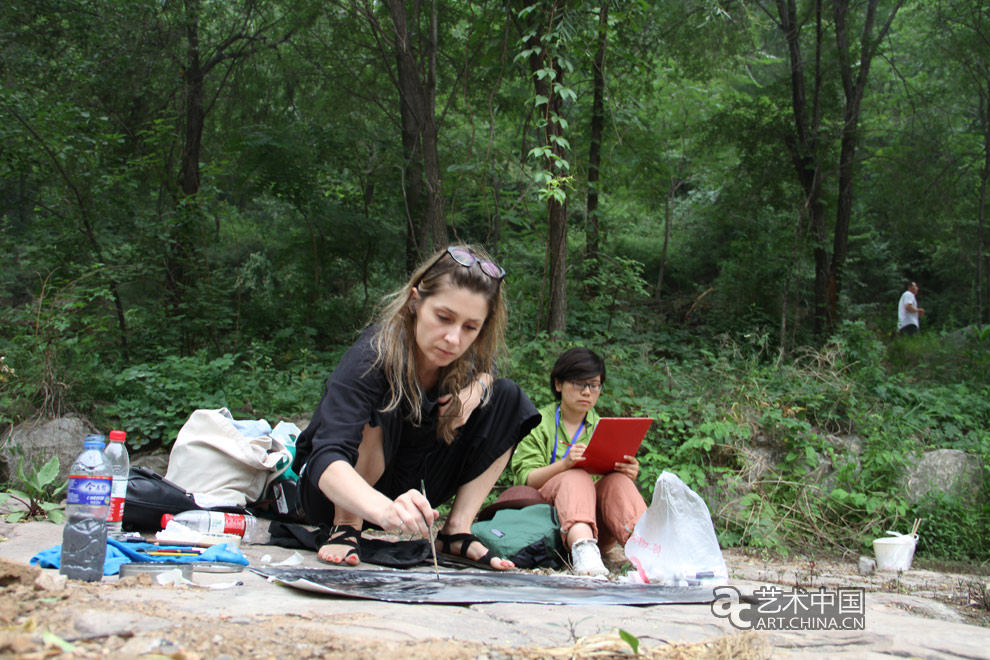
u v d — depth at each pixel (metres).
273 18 12.34
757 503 5.71
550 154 6.99
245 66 12.55
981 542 5.71
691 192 21.14
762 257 13.61
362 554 3.04
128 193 9.17
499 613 2.03
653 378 7.18
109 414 6.05
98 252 8.53
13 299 9.28
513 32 8.16
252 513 4.06
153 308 8.77
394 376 2.74
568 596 2.34
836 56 12.59
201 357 6.98
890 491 6.02
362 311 11.98
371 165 11.82
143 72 10.68
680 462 6.07
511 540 3.35
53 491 5.12
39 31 10.51
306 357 8.41
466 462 3.27
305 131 11.49
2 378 5.95
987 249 15.77
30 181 9.45
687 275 18.75
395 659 1.43
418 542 3.21
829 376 7.79
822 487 6.09
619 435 3.55
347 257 12.52
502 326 3.04
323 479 2.46
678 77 13.11
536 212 9.90
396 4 8.70
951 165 13.95
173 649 1.38
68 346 6.43
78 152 8.13
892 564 4.84
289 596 2.10
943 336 11.98
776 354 10.87
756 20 12.28
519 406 3.24
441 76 11.36
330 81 12.62
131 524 3.58
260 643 1.48
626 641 1.52
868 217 17.84
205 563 2.52
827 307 12.86
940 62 14.24
